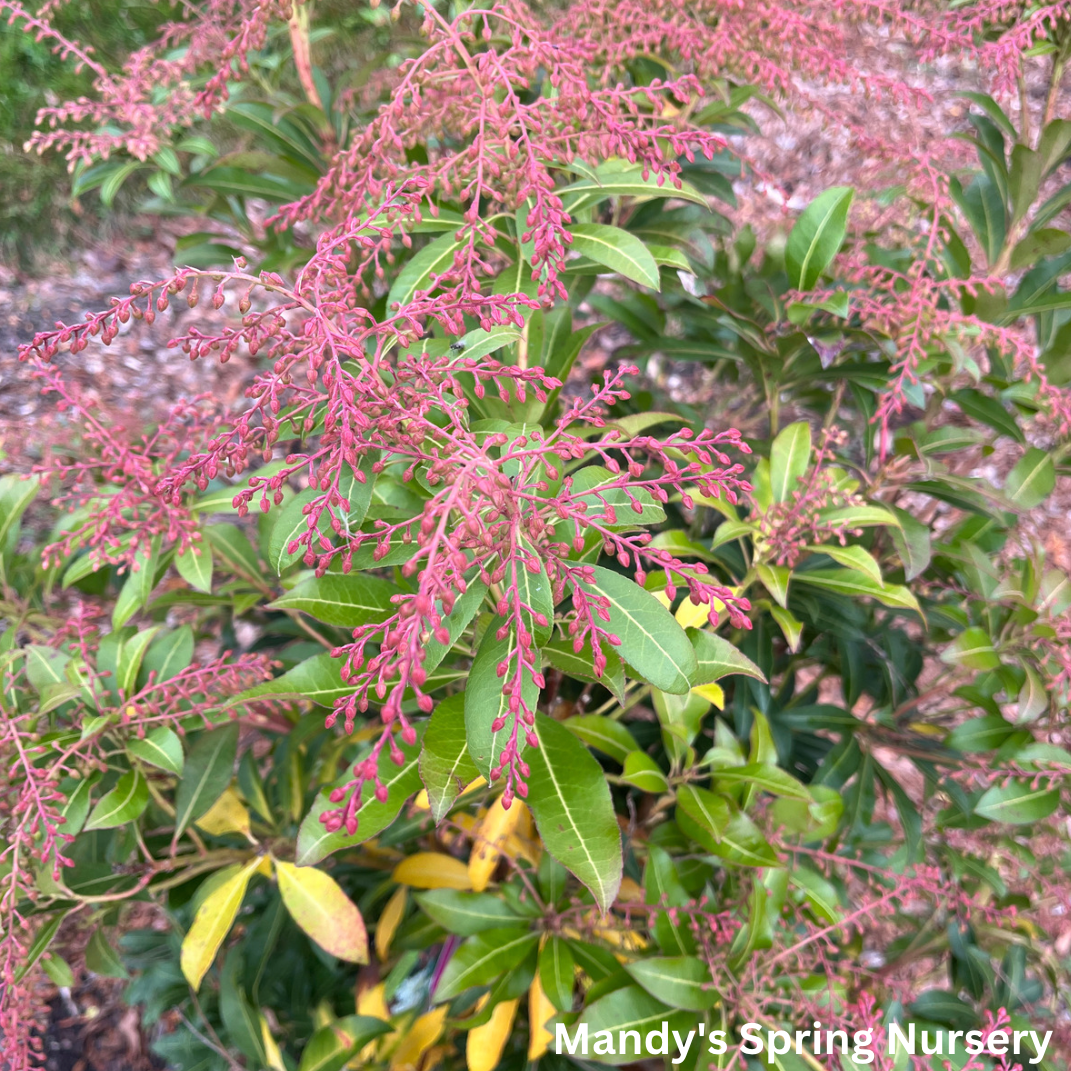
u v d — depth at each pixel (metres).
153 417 1.43
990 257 0.68
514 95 0.45
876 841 0.79
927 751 0.72
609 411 0.81
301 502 0.41
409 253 0.71
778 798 0.61
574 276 0.60
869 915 0.60
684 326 0.86
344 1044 0.62
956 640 0.63
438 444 0.40
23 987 0.52
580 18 0.61
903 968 0.86
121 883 0.59
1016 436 0.66
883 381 0.66
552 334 0.57
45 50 1.71
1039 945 0.75
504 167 0.47
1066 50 0.64
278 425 0.40
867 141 0.65
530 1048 0.63
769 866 0.53
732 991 0.52
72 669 0.54
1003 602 0.68
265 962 0.67
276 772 0.73
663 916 0.54
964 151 0.68
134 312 0.38
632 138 0.47
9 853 0.50
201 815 0.58
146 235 1.76
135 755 0.54
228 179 0.74
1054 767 0.60
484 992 0.68
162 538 0.59
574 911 0.60
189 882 0.67
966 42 0.62
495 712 0.38
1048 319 0.71
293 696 0.46
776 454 0.58
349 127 0.76
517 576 0.38
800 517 0.55
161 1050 0.74
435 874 0.69
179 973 0.74
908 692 0.74
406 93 0.48
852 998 0.64
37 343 0.38
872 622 0.71
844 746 0.72
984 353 0.77
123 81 0.70
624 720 0.74
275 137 0.74
